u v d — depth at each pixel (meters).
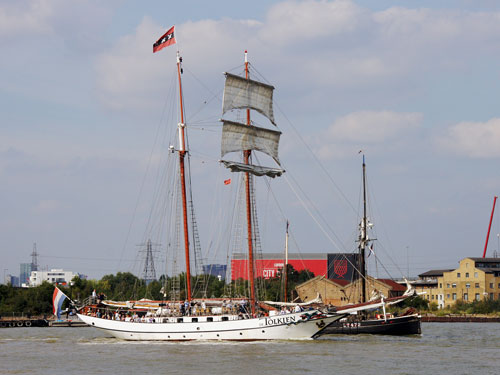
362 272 135.88
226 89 118.31
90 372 72.44
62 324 177.50
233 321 99.19
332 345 95.88
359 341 105.69
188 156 115.94
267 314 103.56
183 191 114.62
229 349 89.94
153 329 102.25
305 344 96.75
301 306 111.81
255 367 74.56
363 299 134.88
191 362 78.44
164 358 82.06
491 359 82.81
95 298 111.69
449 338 118.12
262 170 119.25
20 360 82.38
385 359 81.56
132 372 72.06
